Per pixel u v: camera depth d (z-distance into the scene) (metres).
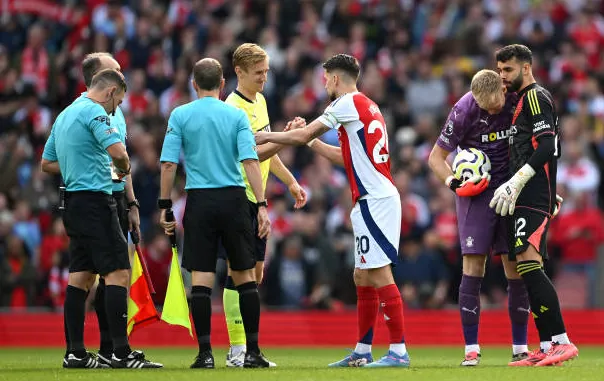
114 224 29.80
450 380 25.09
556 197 31.17
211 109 29.27
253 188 29.14
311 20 75.38
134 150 62.84
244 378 25.31
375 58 74.56
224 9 77.62
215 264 29.20
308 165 62.97
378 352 45.22
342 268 57.09
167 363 34.66
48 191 61.03
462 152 31.20
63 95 67.75
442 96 70.94
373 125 30.17
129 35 74.44
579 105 69.19
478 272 31.33
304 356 41.81
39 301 54.88
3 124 67.00
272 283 55.91
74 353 30.12
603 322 54.62
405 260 56.66
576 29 77.81
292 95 68.31
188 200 29.14
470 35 75.19
